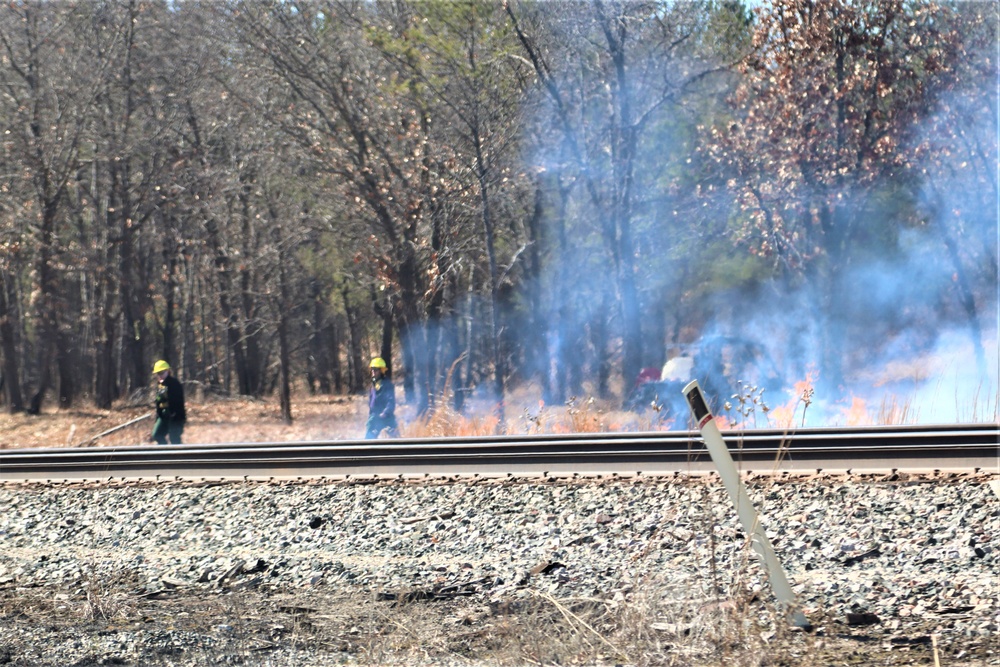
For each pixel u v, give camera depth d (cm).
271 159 4738
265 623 1065
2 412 6450
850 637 931
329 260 5466
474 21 3778
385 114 4181
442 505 1539
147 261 7094
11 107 5572
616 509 1437
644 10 3872
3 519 1691
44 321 6588
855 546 1214
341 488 1694
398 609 1077
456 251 4350
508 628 960
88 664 926
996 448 1535
